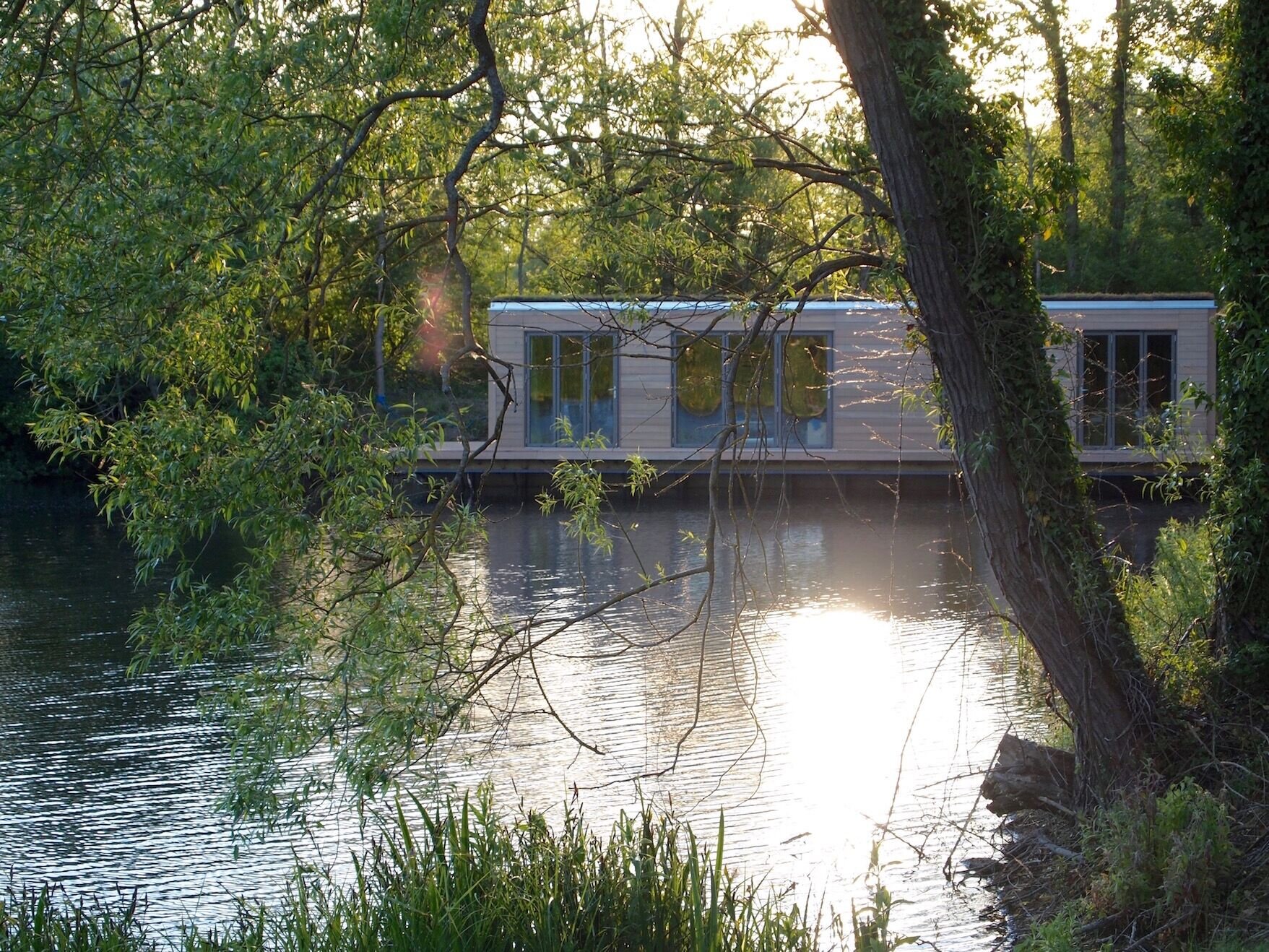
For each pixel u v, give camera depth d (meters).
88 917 7.00
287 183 7.00
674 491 28.44
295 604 6.51
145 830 9.32
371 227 7.82
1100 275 37.53
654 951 6.11
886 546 21.59
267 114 6.89
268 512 6.08
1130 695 8.62
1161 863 7.32
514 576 19.14
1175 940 6.94
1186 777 7.98
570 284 8.73
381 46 7.23
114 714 12.25
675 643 14.66
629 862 6.48
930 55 8.05
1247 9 10.02
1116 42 10.96
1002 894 8.05
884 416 27.06
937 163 8.22
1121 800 8.07
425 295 7.74
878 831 9.02
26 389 34.44
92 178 6.41
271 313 6.75
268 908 7.44
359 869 6.46
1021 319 8.45
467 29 7.55
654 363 27.00
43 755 11.06
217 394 6.61
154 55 6.91
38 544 23.73
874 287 8.22
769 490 27.91
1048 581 8.46
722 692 12.59
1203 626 10.05
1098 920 7.30
